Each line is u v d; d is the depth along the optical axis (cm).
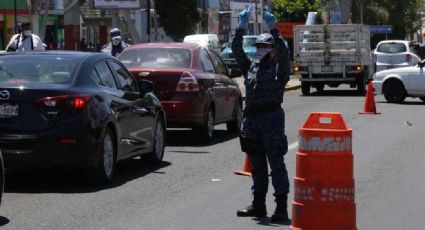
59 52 1391
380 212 1133
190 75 1830
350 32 3831
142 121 1480
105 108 1307
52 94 1254
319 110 2955
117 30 2333
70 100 1255
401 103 3222
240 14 1080
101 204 1171
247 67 1073
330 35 3847
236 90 2153
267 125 1041
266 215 1095
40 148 1245
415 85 3159
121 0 4097
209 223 1052
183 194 1258
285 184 1052
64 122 1250
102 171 1302
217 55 2112
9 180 1381
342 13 9575
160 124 1597
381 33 9394
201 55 1945
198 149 1814
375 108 2786
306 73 3884
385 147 1850
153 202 1191
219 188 1314
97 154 1279
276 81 1038
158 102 1593
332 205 872
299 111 2923
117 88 1418
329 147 872
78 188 1301
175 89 1823
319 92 4184
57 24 5462
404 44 4488
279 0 8144
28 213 1109
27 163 1254
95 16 6362
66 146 1248
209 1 8706
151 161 1572
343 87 4691
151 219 1075
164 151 1733
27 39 2264
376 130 2227
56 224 1042
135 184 1343
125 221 1062
